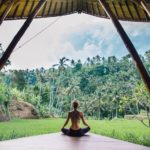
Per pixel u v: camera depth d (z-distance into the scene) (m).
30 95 61.22
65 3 6.23
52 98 71.50
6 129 27.70
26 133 23.48
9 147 4.48
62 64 78.38
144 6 4.64
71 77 76.81
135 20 6.12
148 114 33.34
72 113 6.14
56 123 37.78
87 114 62.44
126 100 47.06
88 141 5.23
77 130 6.01
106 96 61.34
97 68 78.50
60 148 4.46
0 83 43.25
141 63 4.08
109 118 58.47
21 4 5.56
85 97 70.69
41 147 4.53
